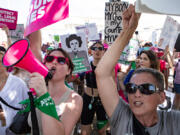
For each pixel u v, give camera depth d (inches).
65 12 50.2
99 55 115.6
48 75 40.0
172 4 27.5
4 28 95.2
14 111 65.1
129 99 47.0
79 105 60.4
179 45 94.0
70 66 69.3
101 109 114.7
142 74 46.4
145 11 29.0
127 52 135.2
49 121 39.3
